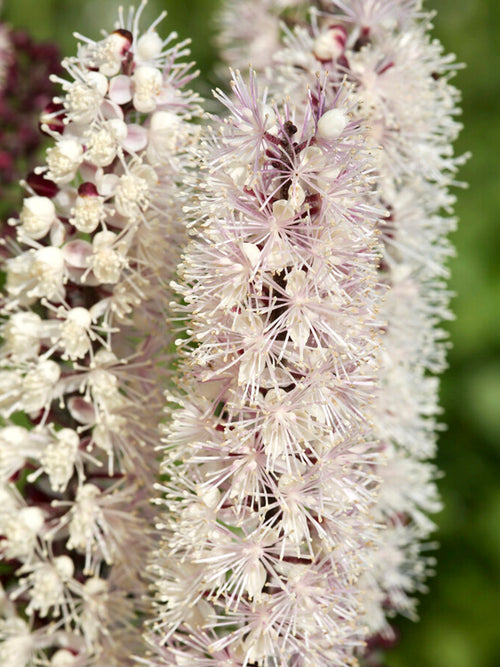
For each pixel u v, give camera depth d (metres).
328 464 0.26
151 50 0.28
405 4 0.31
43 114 0.28
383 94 0.30
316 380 0.26
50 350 0.28
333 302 0.26
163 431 0.27
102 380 0.28
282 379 0.26
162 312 0.28
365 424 0.27
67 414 0.29
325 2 0.31
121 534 0.28
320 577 0.26
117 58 0.28
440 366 0.31
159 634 0.28
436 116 0.30
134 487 0.28
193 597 0.27
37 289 0.28
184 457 0.27
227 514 0.26
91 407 0.28
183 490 0.27
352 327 0.26
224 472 0.26
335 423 0.26
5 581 0.29
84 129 0.28
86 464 0.29
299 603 0.26
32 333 0.28
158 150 0.28
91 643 0.28
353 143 0.26
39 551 0.28
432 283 0.31
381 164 0.29
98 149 0.27
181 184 0.28
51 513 0.28
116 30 0.28
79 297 0.28
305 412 0.26
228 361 0.26
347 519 0.26
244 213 0.26
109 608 0.29
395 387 0.30
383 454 0.28
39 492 0.29
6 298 0.28
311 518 0.26
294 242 0.26
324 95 0.26
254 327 0.26
